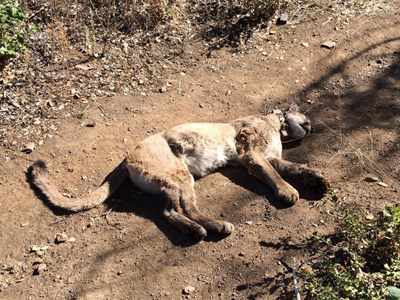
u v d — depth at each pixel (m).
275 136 2.77
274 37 3.61
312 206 2.33
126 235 2.28
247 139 2.68
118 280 2.08
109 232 2.30
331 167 2.61
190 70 3.37
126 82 3.22
